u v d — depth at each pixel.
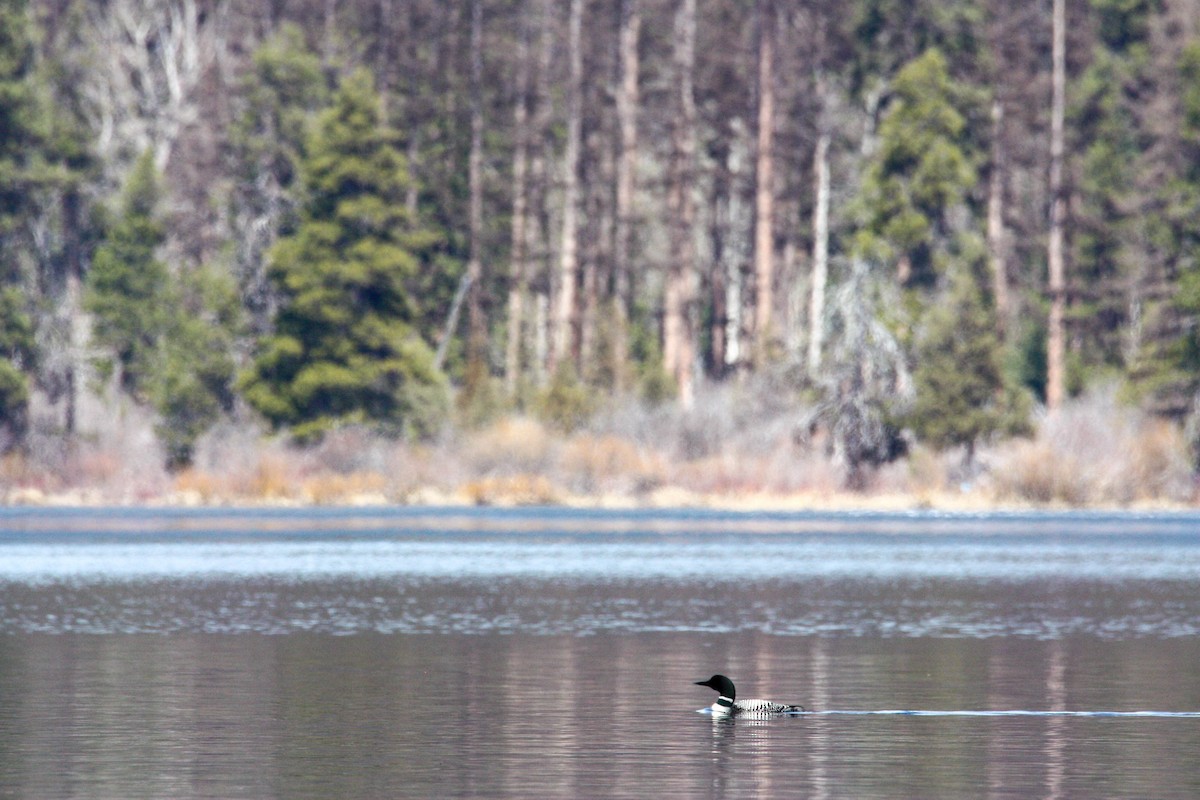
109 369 94.94
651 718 26.28
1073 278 104.94
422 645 34.88
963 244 100.75
